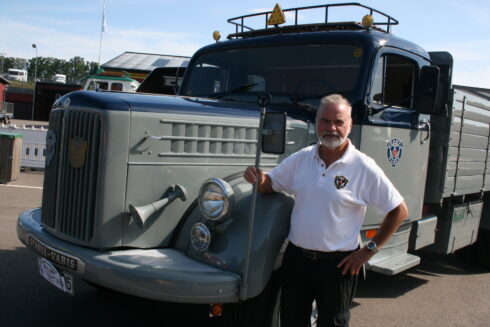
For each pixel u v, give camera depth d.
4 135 9.41
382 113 3.90
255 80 4.25
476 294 5.05
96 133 2.89
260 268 2.75
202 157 3.20
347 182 2.57
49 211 3.22
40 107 36.59
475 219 5.63
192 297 2.63
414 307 4.55
